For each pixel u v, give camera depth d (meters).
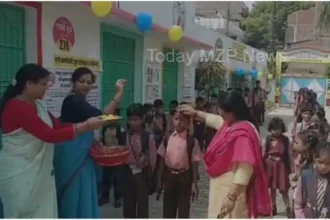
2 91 5.05
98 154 3.86
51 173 3.62
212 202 3.60
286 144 5.98
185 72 13.55
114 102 4.12
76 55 6.56
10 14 5.21
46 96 5.77
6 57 5.13
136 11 8.23
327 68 30.69
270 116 22.66
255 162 3.32
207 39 14.83
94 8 5.29
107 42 7.90
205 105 8.98
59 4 5.69
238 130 3.42
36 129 3.34
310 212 3.23
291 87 31.78
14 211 3.40
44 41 5.66
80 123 3.47
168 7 10.12
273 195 6.06
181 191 4.85
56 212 3.68
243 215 3.44
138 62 9.41
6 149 3.40
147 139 4.98
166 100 11.93
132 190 4.95
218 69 16.19
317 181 3.23
